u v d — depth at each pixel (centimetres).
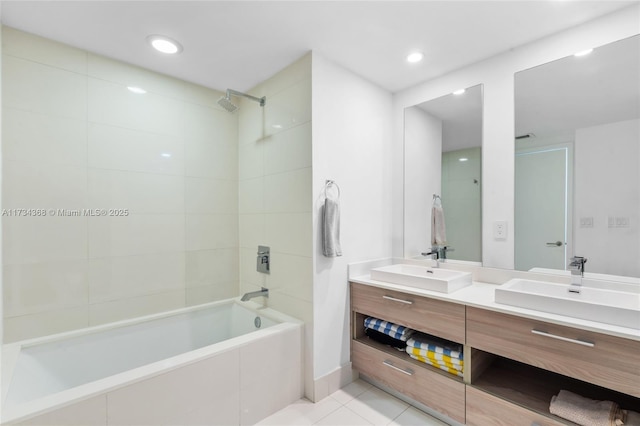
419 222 243
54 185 183
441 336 174
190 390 152
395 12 159
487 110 206
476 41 186
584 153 171
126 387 133
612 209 163
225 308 255
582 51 170
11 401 140
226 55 202
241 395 171
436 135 233
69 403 120
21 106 173
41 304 178
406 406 193
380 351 204
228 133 265
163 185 229
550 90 181
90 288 196
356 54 202
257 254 246
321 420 180
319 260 202
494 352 153
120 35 179
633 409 143
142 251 218
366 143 237
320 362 202
